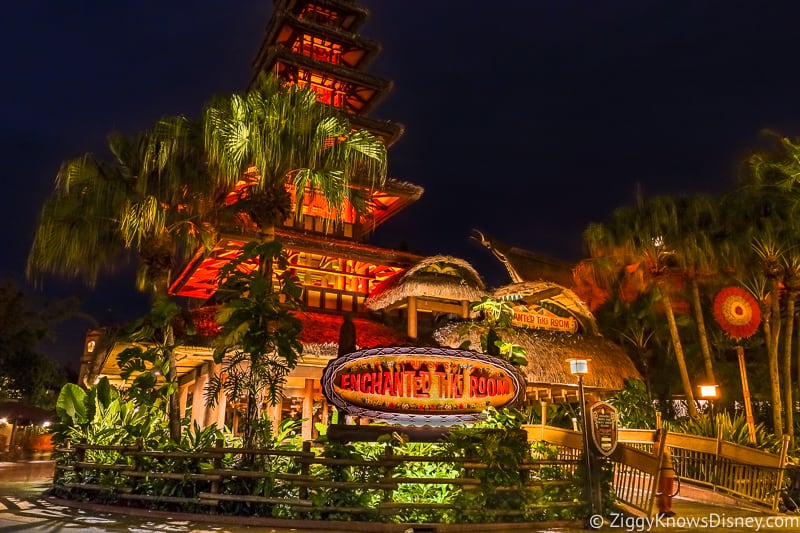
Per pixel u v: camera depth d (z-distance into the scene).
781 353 22.89
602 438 9.59
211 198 14.69
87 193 13.30
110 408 12.59
